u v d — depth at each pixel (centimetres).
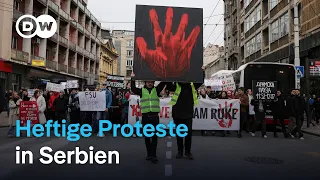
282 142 1102
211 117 1258
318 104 1892
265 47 3259
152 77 732
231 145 1002
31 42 3497
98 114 1240
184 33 744
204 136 1245
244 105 1272
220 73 2123
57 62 4003
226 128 1253
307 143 1086
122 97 1454
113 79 2194
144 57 734
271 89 1265
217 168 675
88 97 1248
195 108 1259
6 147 938
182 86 778
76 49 4750
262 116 1256
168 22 744
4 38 2897
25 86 3306
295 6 1834
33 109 1227
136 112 1242
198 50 744
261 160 768
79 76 4862
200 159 771
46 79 3691
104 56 6538
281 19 2786
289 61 2577
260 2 3419
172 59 738
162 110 1267
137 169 660
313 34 2148
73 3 4631
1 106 623
